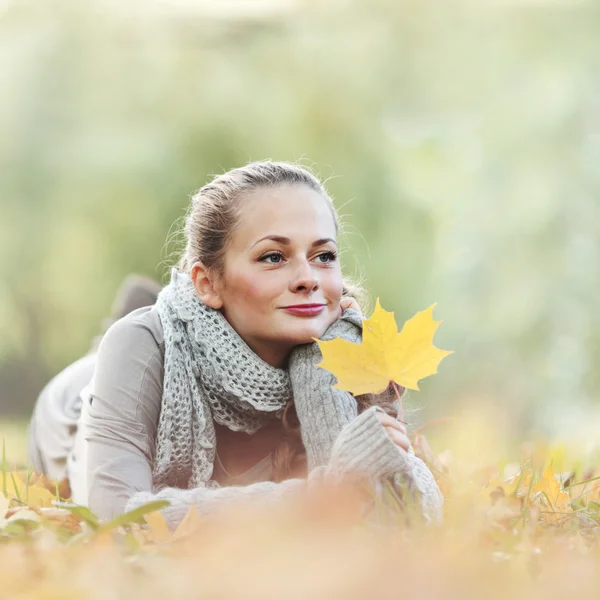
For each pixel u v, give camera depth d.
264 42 16.75
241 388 3.11
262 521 2.51
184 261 3.52
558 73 15.36
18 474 3.98
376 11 16.89
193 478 3.21
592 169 14.81
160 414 3.18
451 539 2.35
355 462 2.64
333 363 2.81
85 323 16.67
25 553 2.28
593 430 12.16
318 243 3.11
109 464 3.06
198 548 2.38
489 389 14.91
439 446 4.86
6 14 16.52
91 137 16.41
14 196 16.44
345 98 16.45
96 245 16.34
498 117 15.54
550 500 3.27
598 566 2.23
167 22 16.62
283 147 15.91
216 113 16.14
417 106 16.91
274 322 3.07
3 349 16.81
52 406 4.29
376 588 1.96
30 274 16.58
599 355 14.57
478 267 15.05
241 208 3.13
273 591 1.94
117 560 2.18
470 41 16.62
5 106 16.45
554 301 14.70
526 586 2.04
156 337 3.25
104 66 16.52
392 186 15.94
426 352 2.80
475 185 15.48
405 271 15.48
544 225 14.83
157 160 16.16
